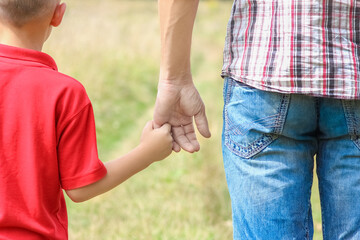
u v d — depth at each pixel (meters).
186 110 2.76
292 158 2.43
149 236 4.96
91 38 13.55
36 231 2.29
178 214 5.45
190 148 2.80
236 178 2.51
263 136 2.44
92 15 17.75
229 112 2.53
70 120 2.32
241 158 2.49
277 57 2.37
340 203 2.46
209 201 5.73
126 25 17.03
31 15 2.36
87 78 10.88
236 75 2.48
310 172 2.49
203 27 25.09
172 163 7.19
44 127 2.30
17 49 2.34
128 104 10.79
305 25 2.34
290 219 2.43
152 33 16.75
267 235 2.45
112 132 9.09
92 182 2.35
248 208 2.47
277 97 2.38
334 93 2.32
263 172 2.44
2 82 2.30
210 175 6.59
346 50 2.34
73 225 5.38
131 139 8.73
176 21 2.54
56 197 2.38
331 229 2.50
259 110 2.42
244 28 2.47
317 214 5.22
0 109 2.29
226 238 4.90
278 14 2.39
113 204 5.89
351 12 2.33
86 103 2.36
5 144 2.28
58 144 2.34
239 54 2.49
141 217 5.42
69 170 2.35
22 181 2.29
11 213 2.26
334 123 2.41
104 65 11.99
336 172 2.45
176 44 2.60
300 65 2.33
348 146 2.42
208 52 19.00
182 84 2.72
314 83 2.32
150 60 13.52
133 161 2.56
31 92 2.31
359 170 2.42
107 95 10.90
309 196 2.50
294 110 2.38
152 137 2.64
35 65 2.35
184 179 6.59
